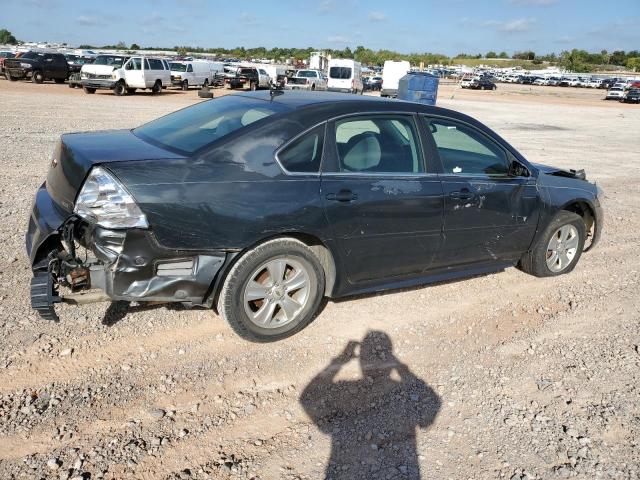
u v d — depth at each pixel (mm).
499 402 3508
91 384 3354
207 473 2758
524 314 4793
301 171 3818
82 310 4184
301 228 3777
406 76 21844
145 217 3285
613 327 4637
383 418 3291
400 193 4211
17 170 8625
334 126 4012
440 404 3459
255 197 3594
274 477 2771
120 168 3312
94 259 3430
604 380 3820
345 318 4438
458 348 4148
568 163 13914
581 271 5902
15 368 3432
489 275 5613
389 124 4320
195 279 3510
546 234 5375
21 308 4141
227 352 3822
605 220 8203
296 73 44844
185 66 37312
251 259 3686
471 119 4828
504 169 4980
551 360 4055
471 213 4645
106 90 32375
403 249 4355
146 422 3076
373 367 3811
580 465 2986
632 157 15859
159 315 4219
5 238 5523
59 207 3590
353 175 4027
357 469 2873
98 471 2701
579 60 175875
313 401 3396
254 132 3723
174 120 4375
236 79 39531
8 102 19906
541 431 3250
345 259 4102
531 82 103812
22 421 2992
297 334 4133
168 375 3508
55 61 33188
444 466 2936
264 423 3166
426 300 4906
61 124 14727
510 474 2898
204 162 3535
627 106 49375
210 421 3135
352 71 41781
